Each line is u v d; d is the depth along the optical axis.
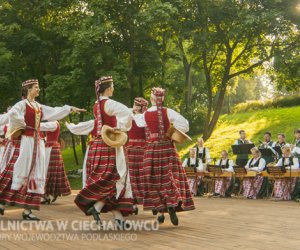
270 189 11.10
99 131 4.91
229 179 11.51
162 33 18.11
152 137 5.24
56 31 17.64
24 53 18.33
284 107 25.52
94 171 4.83
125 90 17.98
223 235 4.57
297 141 10.88
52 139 8.45
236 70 21.31
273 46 18.11
